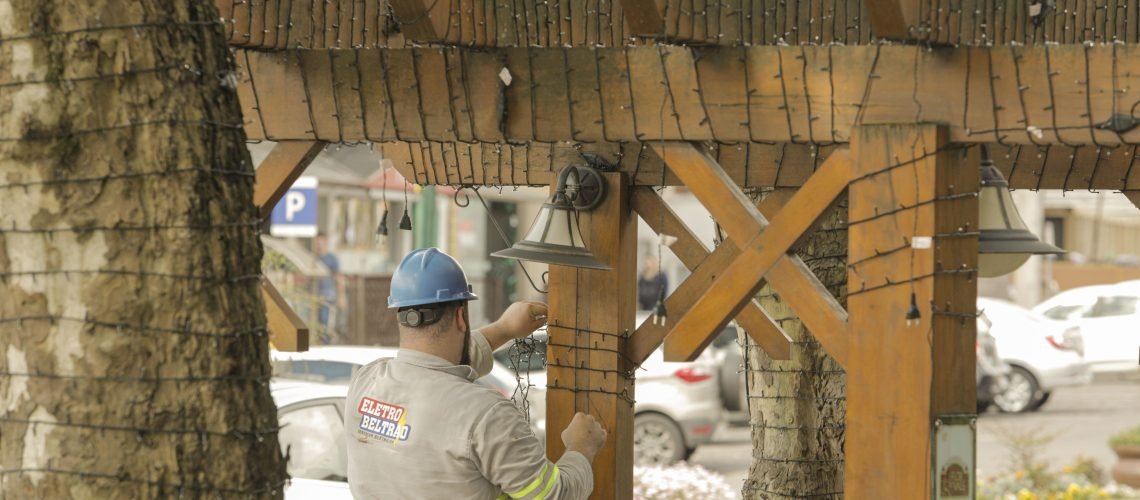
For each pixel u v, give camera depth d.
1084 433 34.84
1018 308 40.16
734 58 8.16
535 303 10.45
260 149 25.48
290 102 9.08
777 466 12.91
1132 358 41.25
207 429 4.99
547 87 8.62
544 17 9.37
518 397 24.02
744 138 8.16
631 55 8.43
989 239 9.27
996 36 8.48
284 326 10.29
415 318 8.49
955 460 7.70
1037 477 25.39
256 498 5.11
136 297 4.97
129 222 4.98
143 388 4.97
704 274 9.78
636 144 9.90
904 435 7.65
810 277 8.05
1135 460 26.36
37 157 4.98
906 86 7.71
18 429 5.01
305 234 24.22
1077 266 70.00
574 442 9.15
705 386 28.20
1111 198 73.44
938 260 7.65
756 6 9.41
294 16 9.01
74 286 4.98
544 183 11.22
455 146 11.41
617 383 9.75
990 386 39.09
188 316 4.98
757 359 13.11
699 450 31.38
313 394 15.10
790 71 8.02
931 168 7.59
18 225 5.00
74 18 4.97
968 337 7.73
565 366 9.84
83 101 4.98
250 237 5.21
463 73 8.77
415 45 8.88
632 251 10.15
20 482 5.00
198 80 5.09
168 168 4.98
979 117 7.55
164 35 5.03
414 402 8.30
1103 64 7.31
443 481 8.20
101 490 4.95
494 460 8.11
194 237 4.99
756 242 8.18
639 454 28.05
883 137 7.73
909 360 7.64
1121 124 7.27
